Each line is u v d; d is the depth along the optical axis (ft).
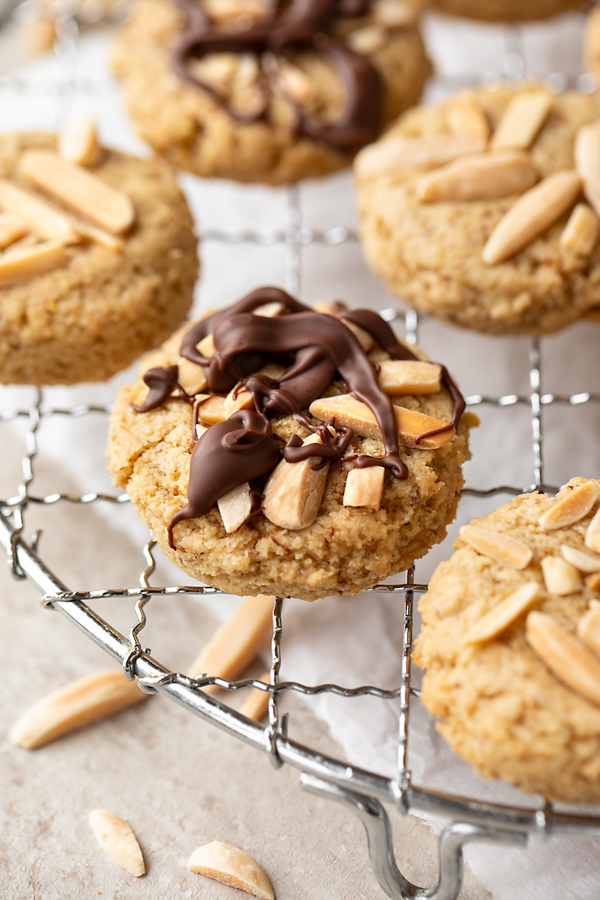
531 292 1.03
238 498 0.91
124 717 1.01
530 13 1.30
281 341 0.96
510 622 0.85
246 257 1.25
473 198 1.05
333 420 0.93
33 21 1.39
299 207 1.29
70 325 1.03
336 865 0.94
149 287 1.05
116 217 1.06
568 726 0.83
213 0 1.21
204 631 1.05
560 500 0.91
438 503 0.94
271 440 0.92
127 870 0.94
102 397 1.16
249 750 0.99
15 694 1.02
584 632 0.84
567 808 0.94
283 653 1.02
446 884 0.86
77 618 0.91
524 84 1.15
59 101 1.35
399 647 1.02
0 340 1.03
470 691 0.85
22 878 0.94
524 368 1.17
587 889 0.92
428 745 0.98
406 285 1.06
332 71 1.18
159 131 1.17
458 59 1.38
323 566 0.91
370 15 1.21
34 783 0.98
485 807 0.83
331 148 1.16
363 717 0.99
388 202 1.07
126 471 0.94
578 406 1.14
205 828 0.96
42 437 1.15
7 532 0.95
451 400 0.96
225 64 1.17
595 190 1.04
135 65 1.20
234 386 0.95
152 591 0.92
